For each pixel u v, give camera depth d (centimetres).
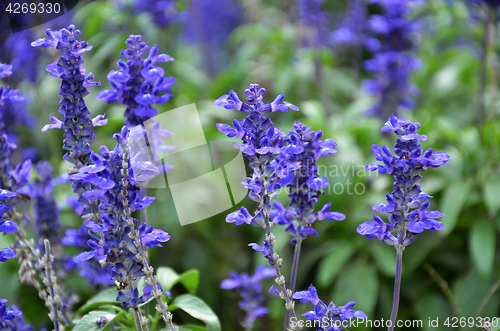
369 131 136
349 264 117
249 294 89
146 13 145
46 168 87
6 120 107
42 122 122
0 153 77
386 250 115
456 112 152
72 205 85
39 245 86
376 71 144
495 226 114
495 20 127
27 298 103
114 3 153
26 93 119
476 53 158
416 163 68
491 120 128
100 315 77
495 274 108
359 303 108
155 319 81
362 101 154
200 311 80
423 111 143
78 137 72
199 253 125
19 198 78
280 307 117
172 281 84
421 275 115
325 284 110
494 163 120
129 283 71
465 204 116
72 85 71
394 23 136
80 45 72
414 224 69
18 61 105
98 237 71
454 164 122
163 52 153
